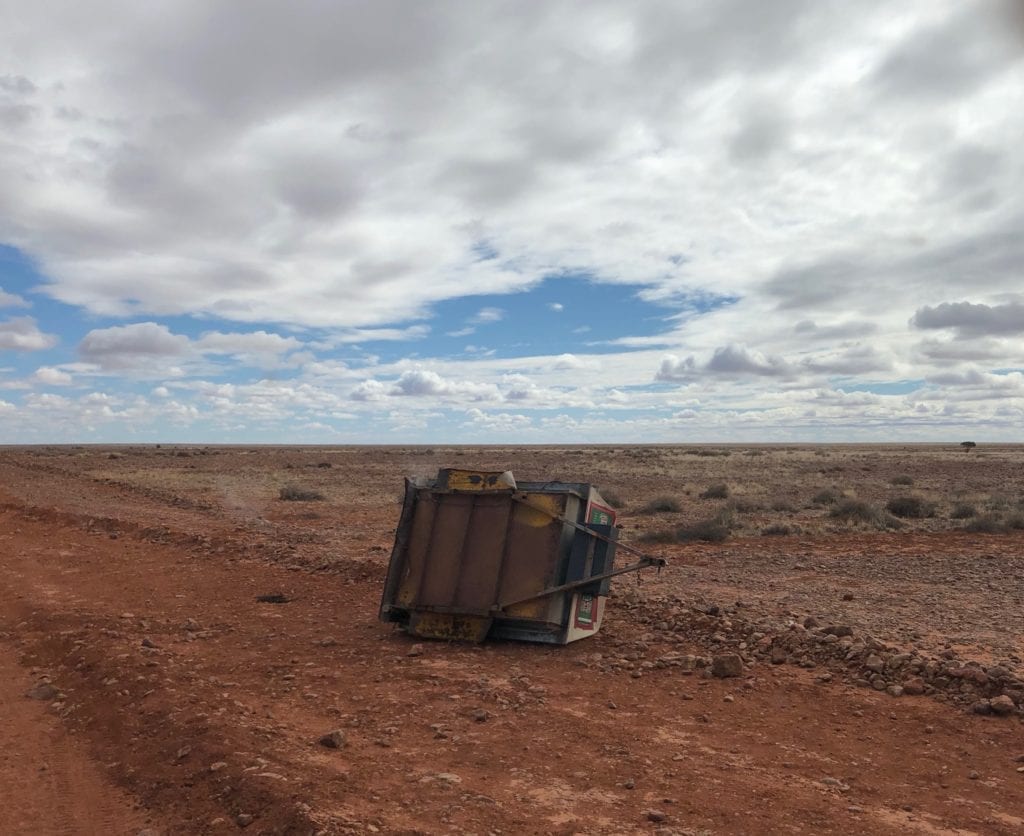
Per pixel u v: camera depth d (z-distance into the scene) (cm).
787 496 3541
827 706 730
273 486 4250
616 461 7344
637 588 1344
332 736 607
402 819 471
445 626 974
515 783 543
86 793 557
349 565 1470
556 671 846
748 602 1216
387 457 9088
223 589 1330
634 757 595
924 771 575
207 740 600
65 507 2623
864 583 1435
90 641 930
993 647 927
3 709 744
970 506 2686
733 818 487
